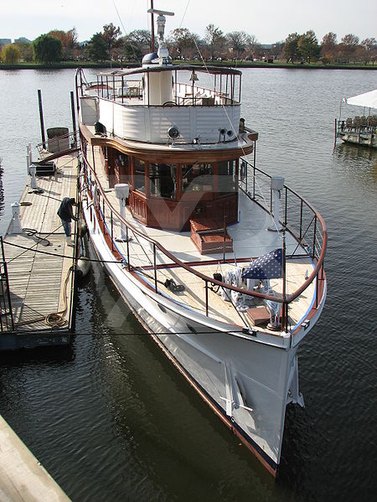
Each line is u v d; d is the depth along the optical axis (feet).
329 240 76.79
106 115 53.67
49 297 54.08
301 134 166.30
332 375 45.52
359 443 38.01
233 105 46.09
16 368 46.70
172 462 36.37
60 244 67.36
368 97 150.30
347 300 58.80
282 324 31.63
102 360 47.80
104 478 34.96
